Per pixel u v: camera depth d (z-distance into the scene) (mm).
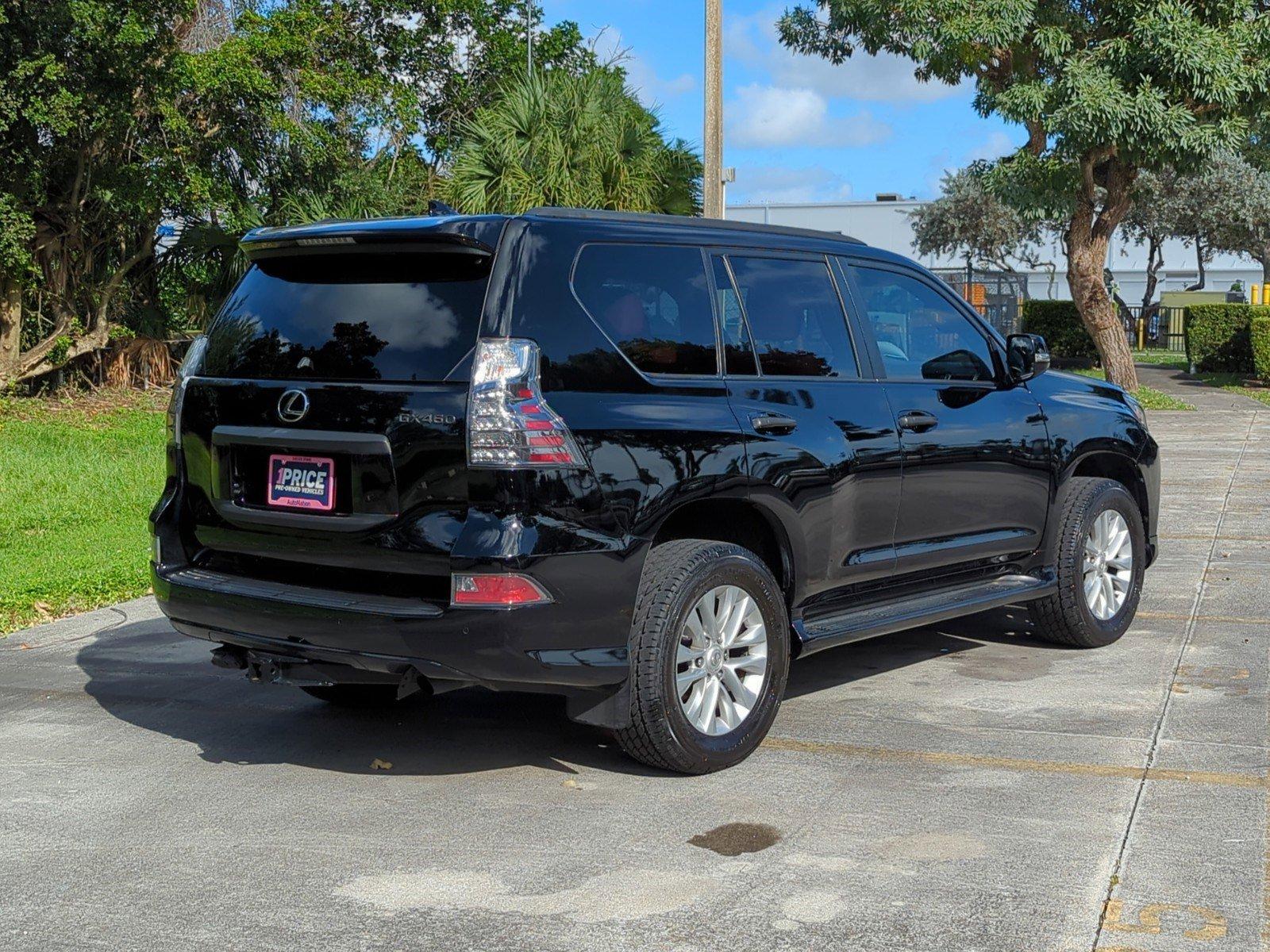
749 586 4836
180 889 3803
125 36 15867
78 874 3918
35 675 6297
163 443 15125
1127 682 5977
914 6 20656
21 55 15805
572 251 4543
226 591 4625
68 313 18625
